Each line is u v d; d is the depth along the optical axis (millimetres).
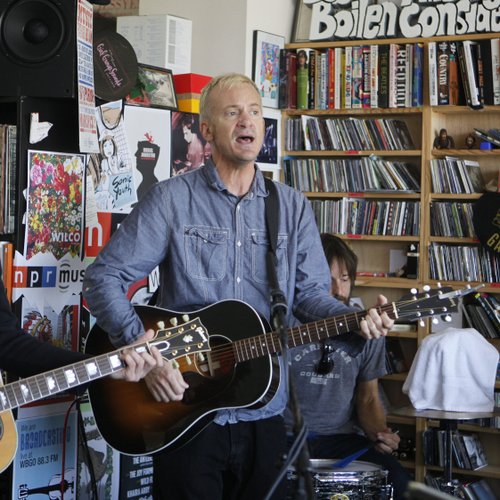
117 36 3637
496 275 4809
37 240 3211
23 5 3090
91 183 3494
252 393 2453
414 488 994
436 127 5059
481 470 4844
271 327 2510
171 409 2508
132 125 3705
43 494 3223
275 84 5234
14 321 2479
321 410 3537
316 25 5195
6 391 2367
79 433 3338
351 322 2436
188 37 4730
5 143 3150
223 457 2498
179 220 2545
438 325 4918
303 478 1416
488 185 4887
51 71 3094
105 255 2564
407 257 5043
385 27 5035
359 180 5137
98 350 2676
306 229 2648
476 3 4809
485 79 4738
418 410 3779
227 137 2510
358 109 5078
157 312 2547
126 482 3539
